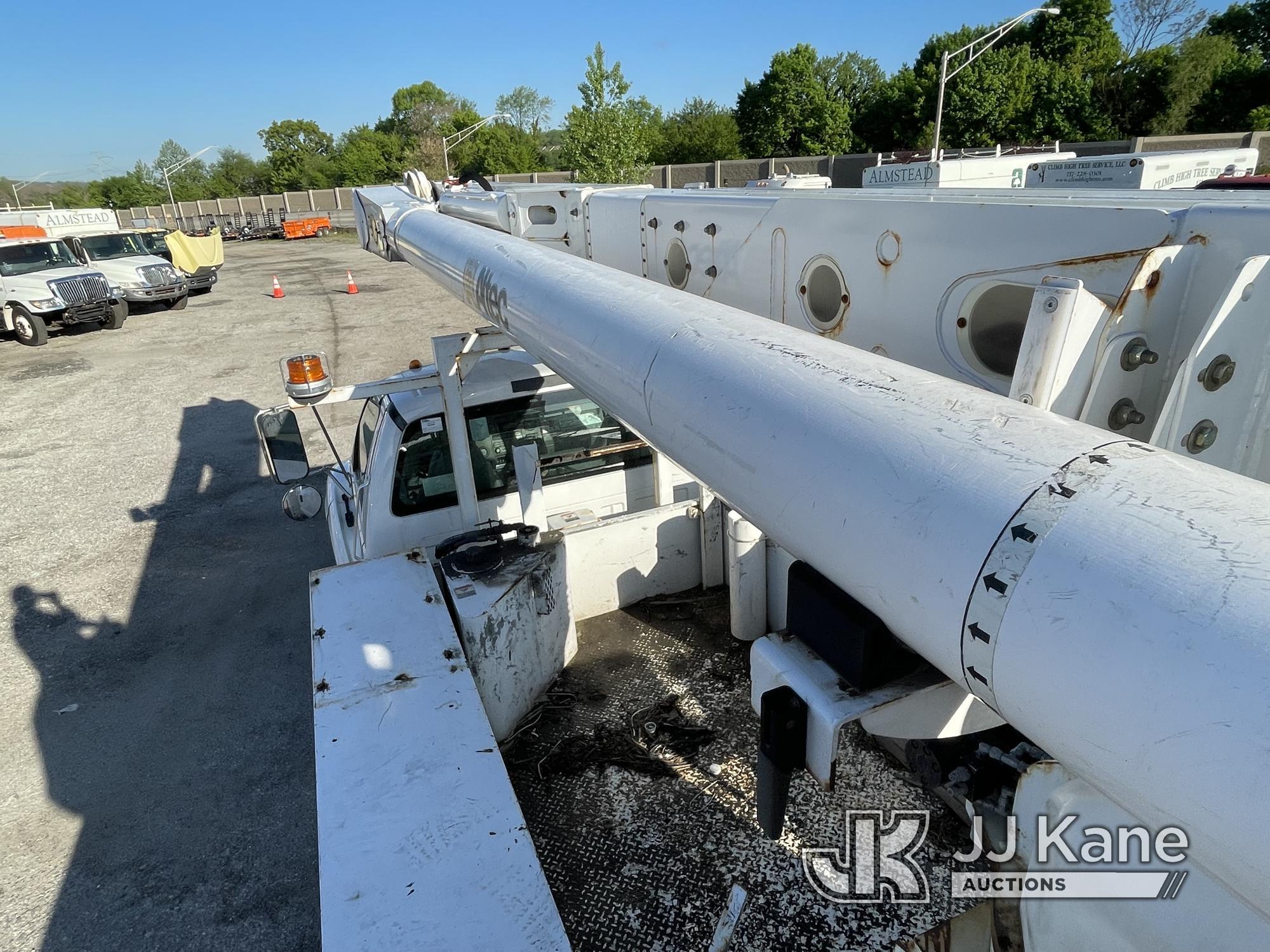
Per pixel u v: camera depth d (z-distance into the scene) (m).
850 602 1.34
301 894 3.53
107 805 4.12
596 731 3.18
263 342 15.46
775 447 1.22
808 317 2.22
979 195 1.82
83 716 4.85
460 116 71.69
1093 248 1.47
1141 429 1.41
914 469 1.03
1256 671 0.69
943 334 1.79
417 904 1.97
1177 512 0.82
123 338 16.66
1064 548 0.85
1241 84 36.06
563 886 2.50
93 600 6.20
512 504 4.23
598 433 4.35
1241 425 1.32
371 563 3.43
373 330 16.03
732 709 3.26
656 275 2.98
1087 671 0.80
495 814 2.21
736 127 51.16
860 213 1.95
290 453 3.55
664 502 4.50
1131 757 0.79
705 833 2.65
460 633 3.09
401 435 3.88
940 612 0.97
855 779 2.77
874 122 47.50
